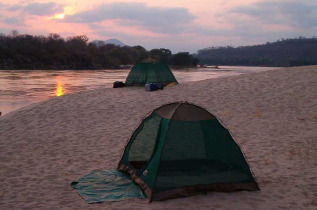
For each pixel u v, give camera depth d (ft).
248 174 19.24
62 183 20.53
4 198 18.13
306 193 18.25
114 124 37.50
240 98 47.85
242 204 16.98
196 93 53.57
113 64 414.62
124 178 21.01
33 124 37.96
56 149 28.50
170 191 17.76
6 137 32.71
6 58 299.58
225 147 19.42
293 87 50.01
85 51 400.26
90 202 17.28
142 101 49.65
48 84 120.47
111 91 61.11
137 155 21.57
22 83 124.36
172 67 483.10
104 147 28.94
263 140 29.89
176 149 18.70
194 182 18.30
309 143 28.04
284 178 20.80
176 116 19.43
